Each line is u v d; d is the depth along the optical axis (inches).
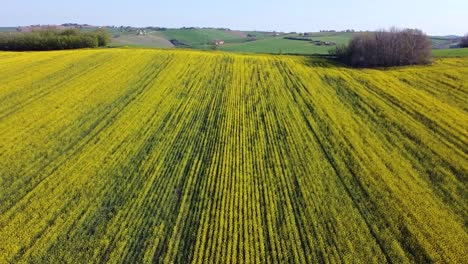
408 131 1441.9
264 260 832.3
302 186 1095.6
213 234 904.3
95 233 901.8
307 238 900.6
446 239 908.0
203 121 1535.4
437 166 1214.3
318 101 1759.4
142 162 1208.8
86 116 1535.4
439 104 1685.5
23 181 1096.2
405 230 940.0
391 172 1180.5
